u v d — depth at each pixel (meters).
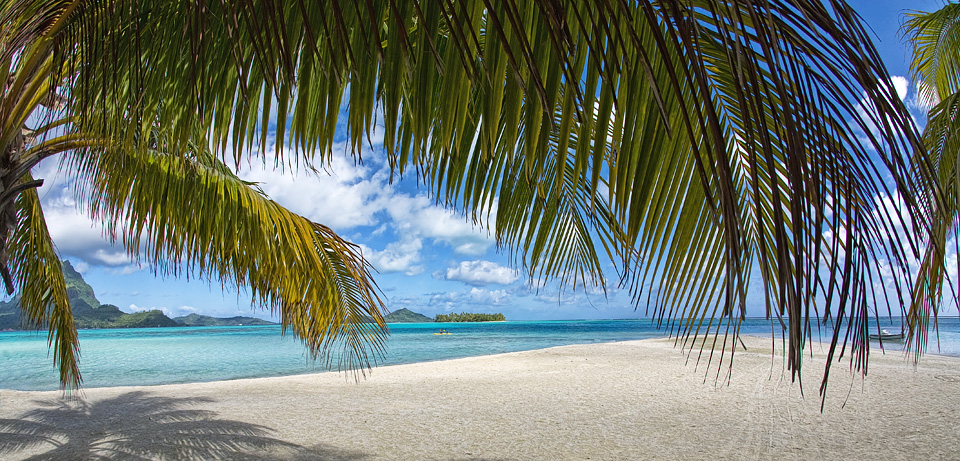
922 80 4.88
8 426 6.22
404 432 5.90
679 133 1.18
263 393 8.78
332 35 1.02
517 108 0.86
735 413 6.81
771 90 1.11
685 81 1.12
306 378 11.03
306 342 5.18
